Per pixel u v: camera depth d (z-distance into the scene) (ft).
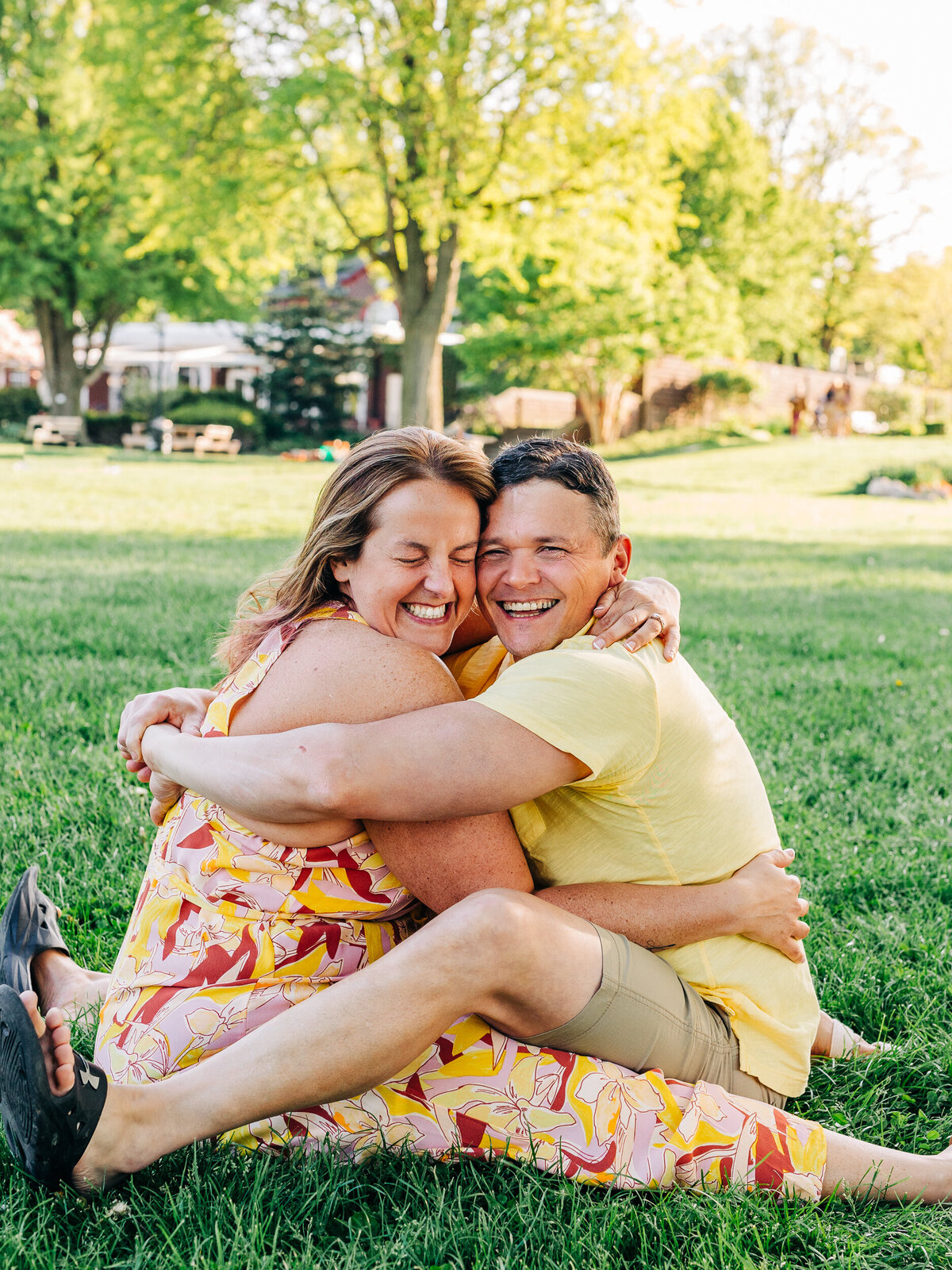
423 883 6.10
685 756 6.39
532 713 5.87
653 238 78.69
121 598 23.75
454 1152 6.08
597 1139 5.99
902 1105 7.28
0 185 97.40
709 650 21.31
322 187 77.51
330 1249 5.41
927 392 143.13
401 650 6.19
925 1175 6.21
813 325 145.79
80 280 103.71
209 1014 5.98
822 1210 6.11
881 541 47.50
